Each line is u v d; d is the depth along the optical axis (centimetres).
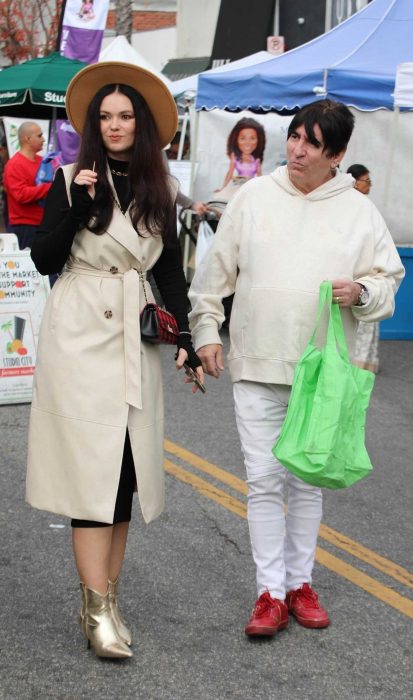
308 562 389
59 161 991
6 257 727
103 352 344
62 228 335
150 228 348
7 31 2038
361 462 354
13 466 578
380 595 425
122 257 346
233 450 630
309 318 363
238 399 381
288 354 365
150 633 377
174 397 761
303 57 1013
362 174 881
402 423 734
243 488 555
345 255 365
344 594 424
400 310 1054
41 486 348
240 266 378
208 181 1227
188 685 341
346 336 377
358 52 983
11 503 514
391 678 355
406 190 1055
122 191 347
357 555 471
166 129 360
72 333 343
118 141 341
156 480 357
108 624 348
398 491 577
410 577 448
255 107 991
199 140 1220
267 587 375
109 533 348
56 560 442
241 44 1925
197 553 458
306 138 354
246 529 492
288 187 369
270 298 365
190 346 365
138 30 2500
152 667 351
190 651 364
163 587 419
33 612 391
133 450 347
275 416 378
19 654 357
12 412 702
